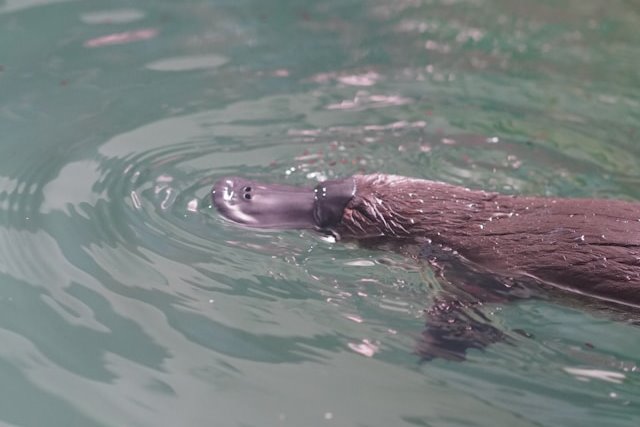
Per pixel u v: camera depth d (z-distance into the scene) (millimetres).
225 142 798
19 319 642
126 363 619
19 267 674
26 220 709
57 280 667
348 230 711
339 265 691
